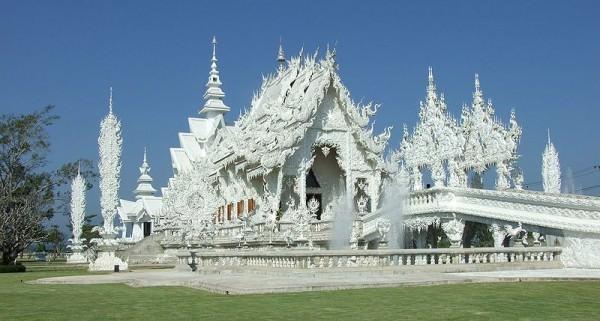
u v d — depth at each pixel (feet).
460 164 157.07
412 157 179.11
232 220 192.54
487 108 157.58
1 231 185.16
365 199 179.42
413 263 84.94
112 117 150.41
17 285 89.20
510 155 148.97
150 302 55.83
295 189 174.29
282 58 229.86
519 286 65.31
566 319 40.91
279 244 138.62
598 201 94.73
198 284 72.69
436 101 171.22
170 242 201.16
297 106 174.09
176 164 282.77
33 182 214.69
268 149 172.45
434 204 124.57
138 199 325.21
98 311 49.57
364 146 179.32
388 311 45.29
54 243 277.44
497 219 111.65
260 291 59.57
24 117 209.67
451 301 51.26
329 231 144.87
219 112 297.53
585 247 95.86
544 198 103.19
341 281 67.00
